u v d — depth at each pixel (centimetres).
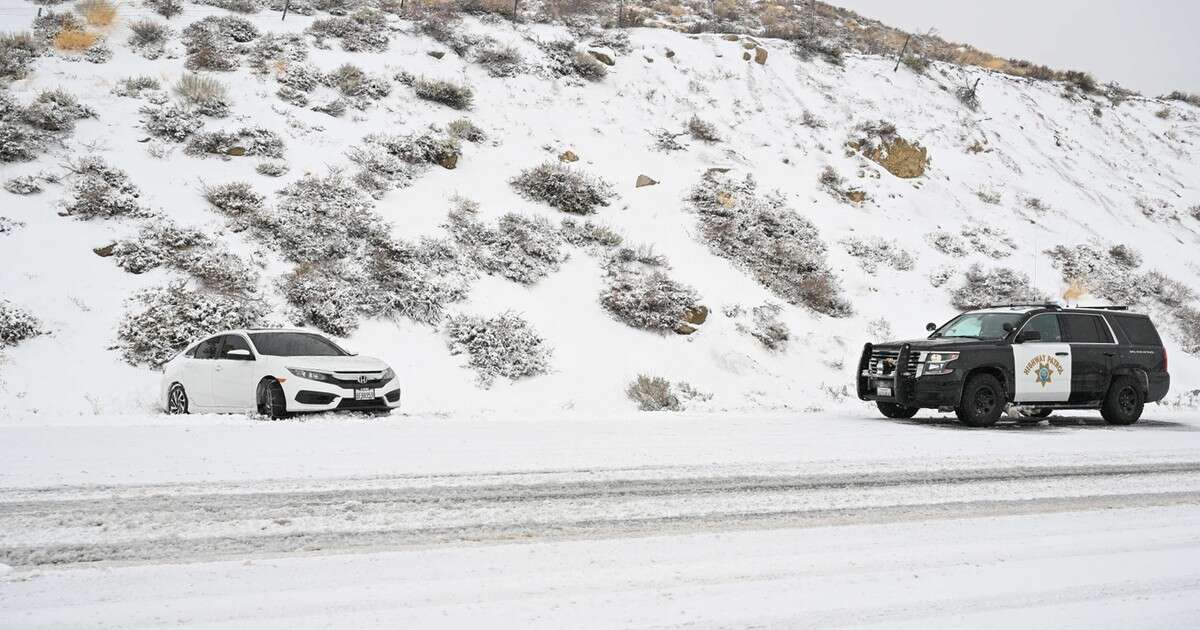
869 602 519
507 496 780
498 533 658
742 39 3997
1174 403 2011
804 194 3091
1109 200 3800
